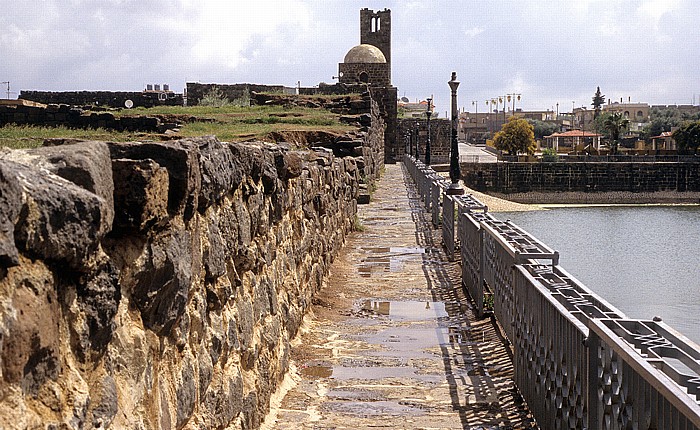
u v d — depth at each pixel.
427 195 25.28
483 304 10.53
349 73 63.62
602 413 4.65
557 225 47.44
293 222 8.91
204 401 4.73
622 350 3.92
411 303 11.52
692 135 89.00
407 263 15.20
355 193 20.61
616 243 35.81
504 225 9.77
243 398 5.65
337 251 15.07
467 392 7.43
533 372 6.61
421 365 8.30
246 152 5.95
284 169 7.80
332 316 10.58
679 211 62.06
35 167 2.76
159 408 3.84
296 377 7.80
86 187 2.94
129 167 3.40
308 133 23.41
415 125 75.19
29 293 2.54
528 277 6.62
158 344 3.89
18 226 2.44
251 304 6.14
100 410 3.08
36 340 2.55
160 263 3.74
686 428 3.34
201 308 4.61
